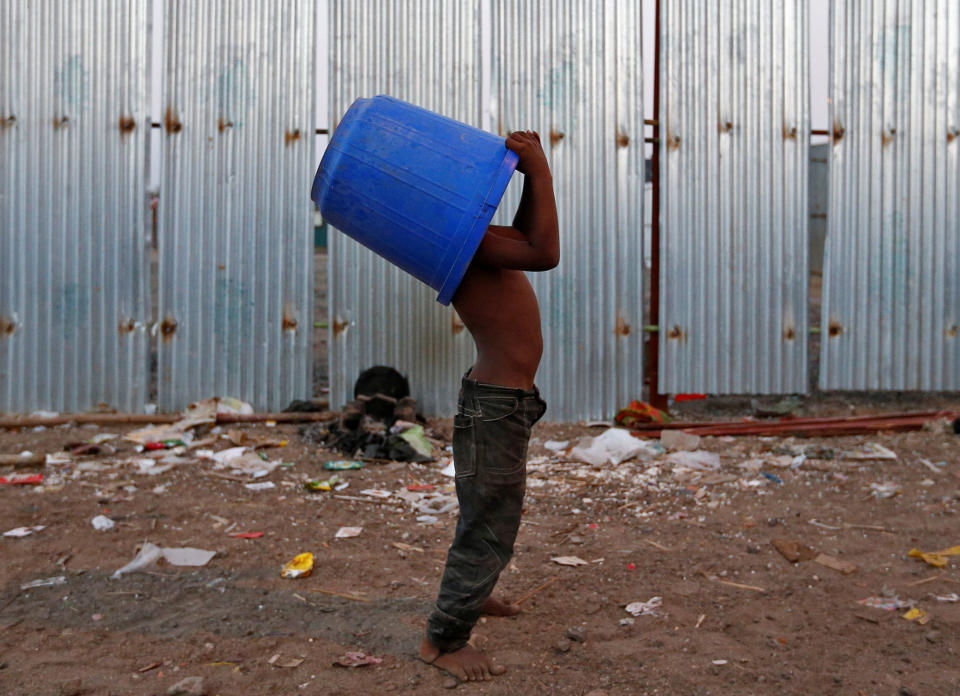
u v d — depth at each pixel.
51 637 3.39
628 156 7.34
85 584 3.92
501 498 3.00
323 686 3.04
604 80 7.29
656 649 3.34
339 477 5.77
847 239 7.51
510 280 3.02
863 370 7.58
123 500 5.17
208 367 7.32
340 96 7.22
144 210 7.21
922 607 3.74
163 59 7.11
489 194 2.75
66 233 7.21
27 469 5.82
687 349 7.45
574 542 4.56
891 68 7.41
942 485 5.60
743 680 3.10
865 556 4.37
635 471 5.96
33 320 7.23
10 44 7.09
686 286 7.41
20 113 7.13
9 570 4.06
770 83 7.34
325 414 7.19
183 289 7.27
